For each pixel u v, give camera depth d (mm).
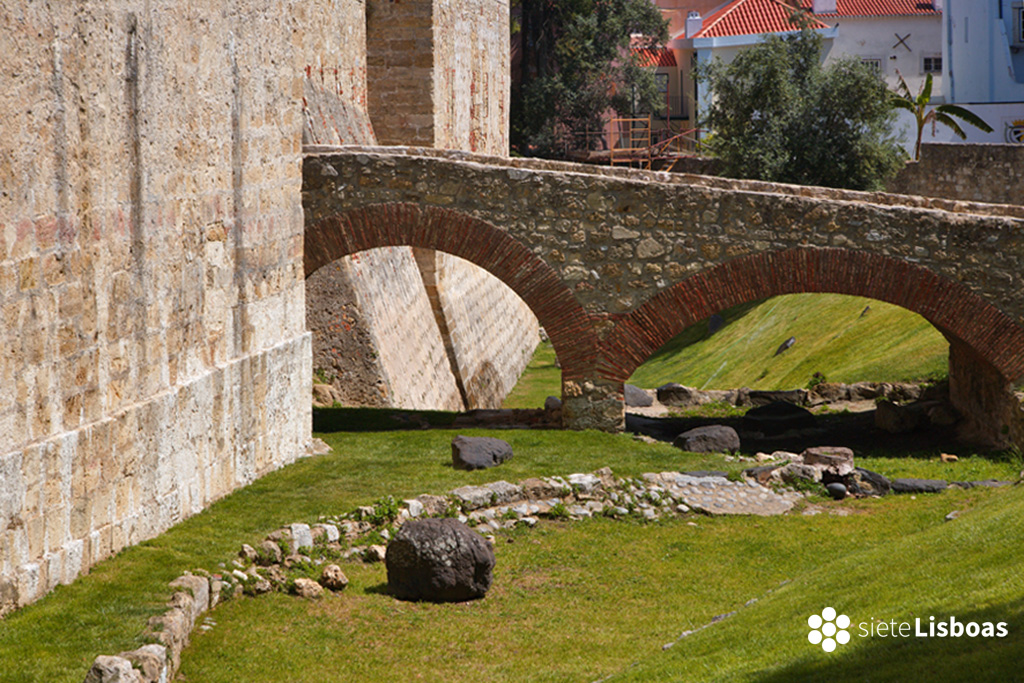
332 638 12180
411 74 31312
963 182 44625
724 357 38156
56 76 11805
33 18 11367
